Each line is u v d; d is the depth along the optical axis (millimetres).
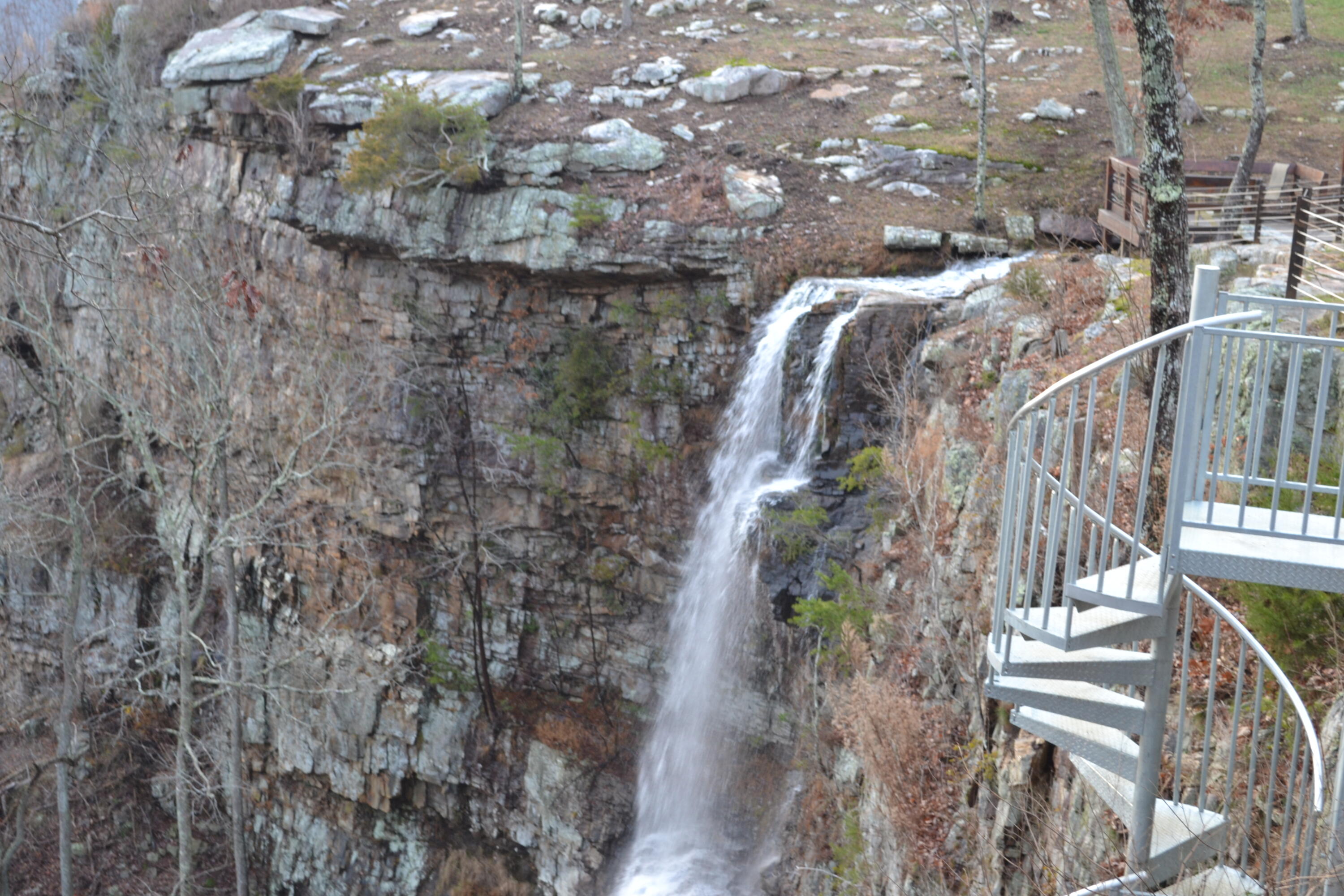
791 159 25531
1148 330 12844
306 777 28688
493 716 26438
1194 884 7145
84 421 33531
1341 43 31516
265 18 33250
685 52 32250
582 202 23984
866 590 16828
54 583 27734
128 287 25141
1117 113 24172
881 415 19234
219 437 19219
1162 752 8102
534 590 26547
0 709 33188
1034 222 22938
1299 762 7945
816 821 17625
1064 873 8906
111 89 29125
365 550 26609
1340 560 5934
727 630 22141
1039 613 7422
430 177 24844
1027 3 36906
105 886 29469
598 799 24188
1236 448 10359
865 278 22094
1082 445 12547
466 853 26391
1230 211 18906
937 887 11727
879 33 34688
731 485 22609
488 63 30266
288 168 29500
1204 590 8773
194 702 20328
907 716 13414
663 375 24094
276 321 29641
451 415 27156
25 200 26953
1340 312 10812
